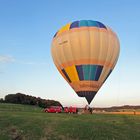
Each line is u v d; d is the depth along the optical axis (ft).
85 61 160.76
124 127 123.65
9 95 352.69
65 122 117.50
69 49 163.02
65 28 170.19
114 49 166.91
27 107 261.03
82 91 162.81
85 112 171.53
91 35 162.40
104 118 143.84
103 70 163.53
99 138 105.40
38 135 103.65
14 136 103.09
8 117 125.59
